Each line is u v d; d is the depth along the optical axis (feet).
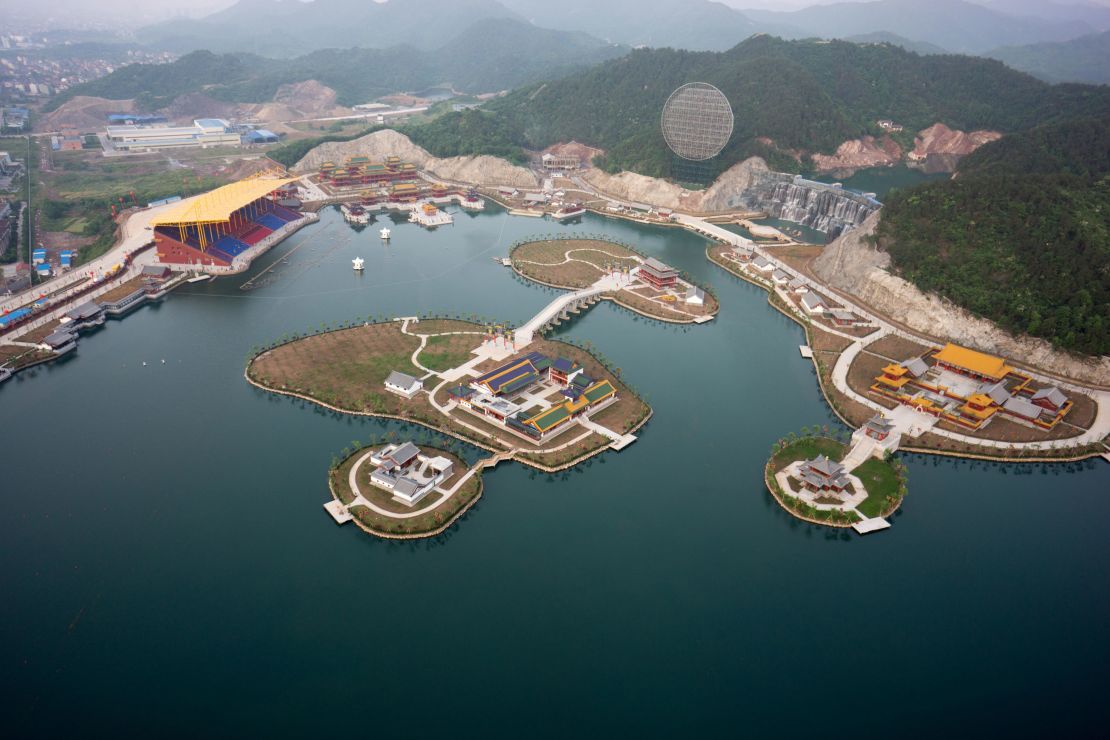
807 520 415.03
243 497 429.38
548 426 477.77
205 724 294.87
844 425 511.40
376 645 331.57
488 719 296.51
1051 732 295.48
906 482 445.78
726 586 368.48
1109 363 546.26
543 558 386.11
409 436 488.02
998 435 489.26
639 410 522.06
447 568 378.32
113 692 309.22
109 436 490.49
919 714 302.25
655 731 291.79
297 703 303.68
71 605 352.90
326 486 438.81
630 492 439.63
